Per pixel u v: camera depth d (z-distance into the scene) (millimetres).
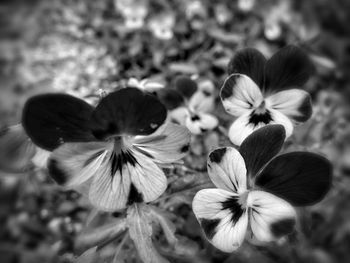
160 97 75
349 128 130
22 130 60
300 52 64
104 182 52
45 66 163
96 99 61
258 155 54
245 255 74
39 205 143
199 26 151
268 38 157
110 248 70
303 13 179
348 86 161
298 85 66
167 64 143
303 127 90
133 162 54
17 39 199
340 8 182
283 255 80
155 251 62
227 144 73
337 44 176
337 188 114
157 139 54
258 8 163
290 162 52
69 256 84
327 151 110
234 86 60
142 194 53
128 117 50
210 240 52
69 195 110
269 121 62
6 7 212
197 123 77
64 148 49
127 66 147
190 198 65
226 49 141
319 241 119
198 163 79
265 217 52
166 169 64
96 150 53
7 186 150
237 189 54
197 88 81
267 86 66
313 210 105
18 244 144
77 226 114
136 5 156
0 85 176
